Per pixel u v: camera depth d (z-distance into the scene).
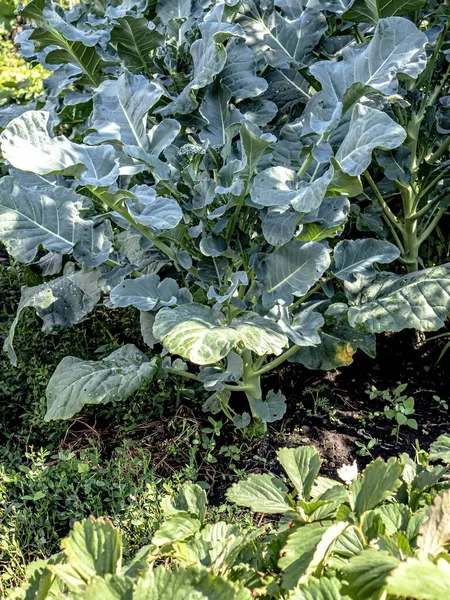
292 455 0.77
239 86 1.40
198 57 1.38
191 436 1.46
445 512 0.59
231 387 1.40
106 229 1.37
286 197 1.14
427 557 0.54
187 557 0.66
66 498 1.27
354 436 1.48
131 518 1.21
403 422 1.42
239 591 0.53
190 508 0.78
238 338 1.09
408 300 1.31
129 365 1.36
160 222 1.15
